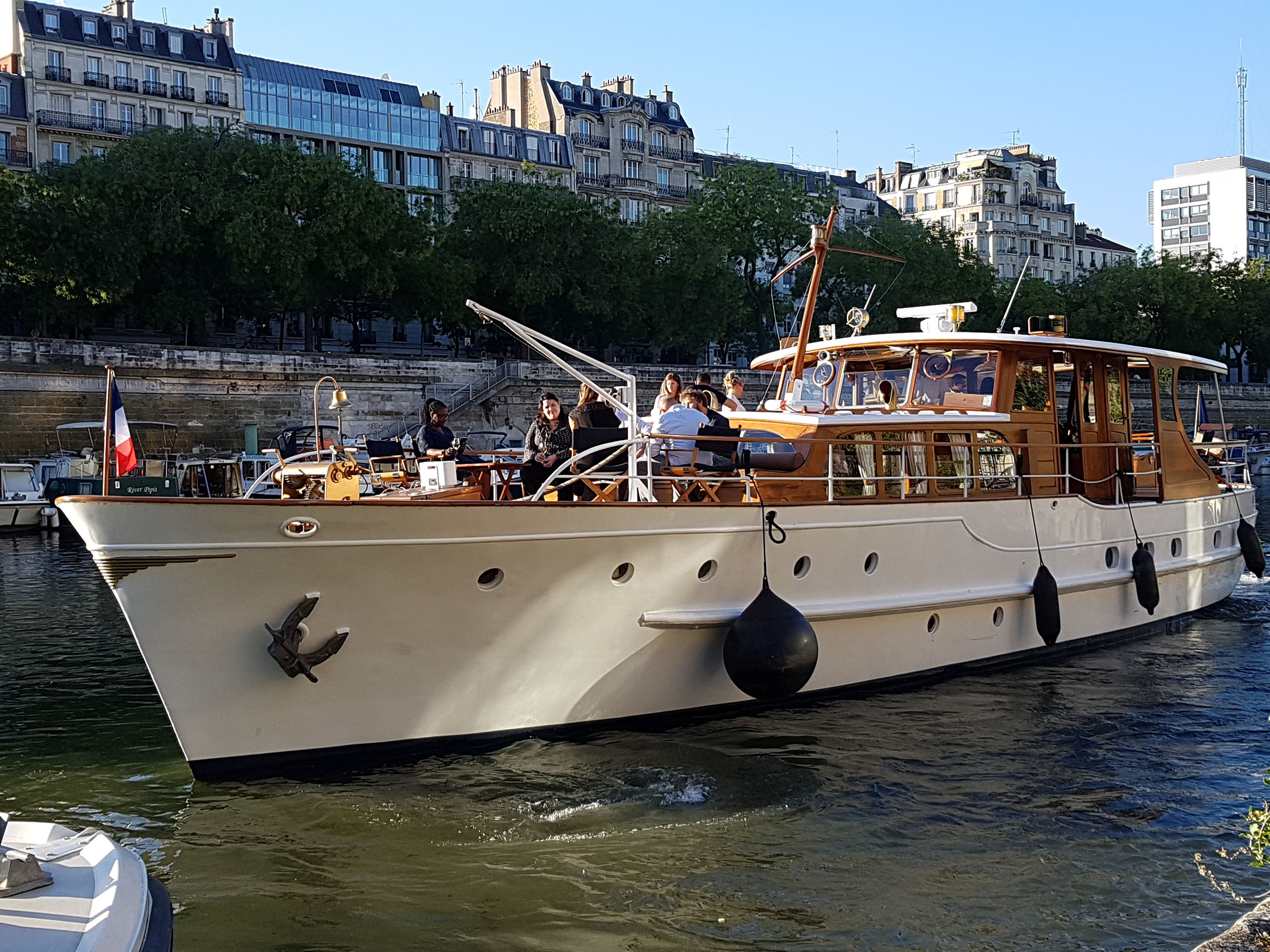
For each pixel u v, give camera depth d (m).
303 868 7.46
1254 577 19.41
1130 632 14.38
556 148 80.75
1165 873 7.52
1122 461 14.25
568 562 9.15
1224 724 10.84
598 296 53.81
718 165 88.88
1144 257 81.38
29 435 40.72
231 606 8.19
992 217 105.56
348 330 65.19
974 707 11.21
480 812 8.32
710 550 9.87
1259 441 67.12
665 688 10.10
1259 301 79.06
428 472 9.67
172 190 45.72
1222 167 135.62
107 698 12.11
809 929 6.76
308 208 47.19
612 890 7.20
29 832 5.29
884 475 11.48
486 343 61.91
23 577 23.14
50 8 63.31
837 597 10.86
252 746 8.61
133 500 7.74
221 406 45.03
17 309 47.31
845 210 99.69
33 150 61.69
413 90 74.88
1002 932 6.72
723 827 8.19
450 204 74.81
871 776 9.27
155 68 65.31
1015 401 12.66
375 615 8.61
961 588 11.93
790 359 14.25
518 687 9.40
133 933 4.23
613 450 10.23
